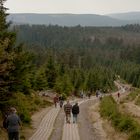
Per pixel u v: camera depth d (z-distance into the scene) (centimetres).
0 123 2200
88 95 9419
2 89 2097
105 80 13850
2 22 2255
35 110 4047
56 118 3453
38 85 6216
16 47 2311
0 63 1862
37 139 2158
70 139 2217
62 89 7875
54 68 7069
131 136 2220
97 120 3394
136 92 9225
